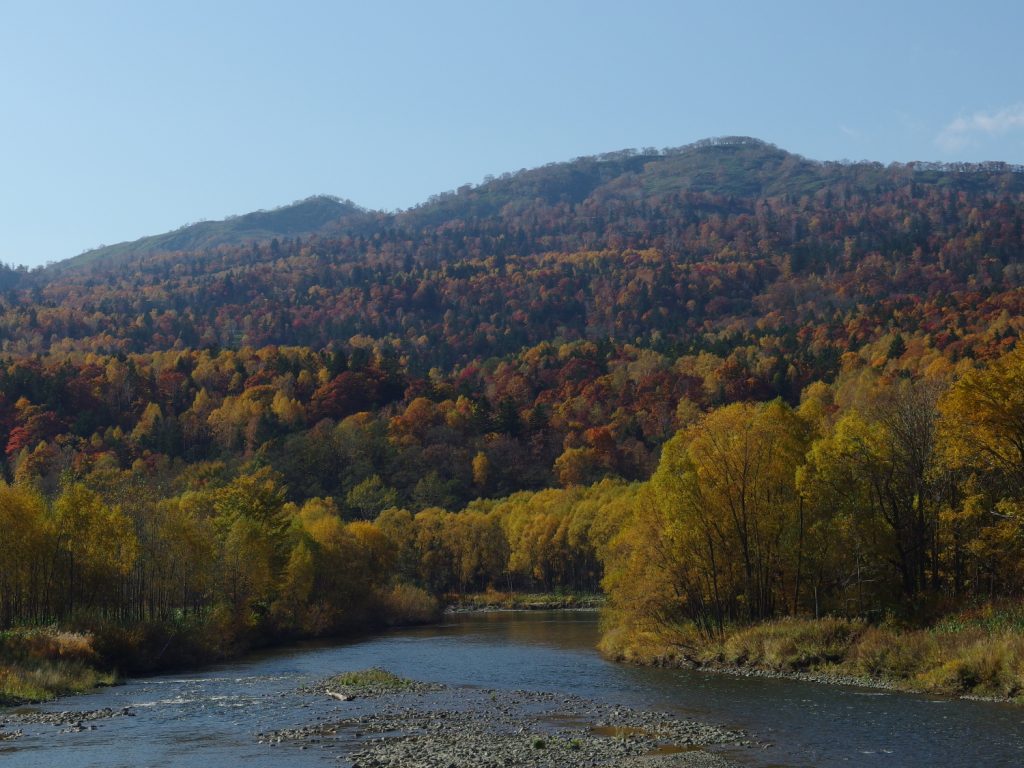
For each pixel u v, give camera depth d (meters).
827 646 55.22
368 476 196.88
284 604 98.56
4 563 66.94
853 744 35.12
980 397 52.34
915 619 56.22
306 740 38.22
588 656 71.75
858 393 159.38
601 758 34.06
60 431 195.50
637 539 67.75
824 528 60.94
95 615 67.69
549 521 158.38
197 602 87.62
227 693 52.62
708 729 38.84
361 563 117.69
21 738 38.94
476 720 42.78
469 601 158.75
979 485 57.25
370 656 76.06
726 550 64.25
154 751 36.16
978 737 35.31
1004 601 53.75
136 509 78.38
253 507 97.44
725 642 60.84
